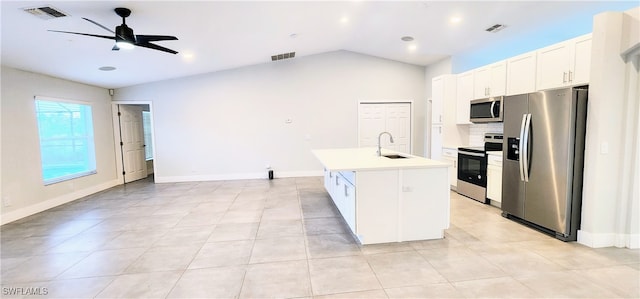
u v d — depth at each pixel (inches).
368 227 114.2
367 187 112.7
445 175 117.9
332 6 151.7
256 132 259.4
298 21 168.2
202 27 150.1
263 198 191.6
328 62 260.8
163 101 247.8
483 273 90.7
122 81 225.3
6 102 154.3
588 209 108.9
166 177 253.6
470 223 136.1
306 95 261.3
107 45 149.6
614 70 103.2
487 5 148.6
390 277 89.6
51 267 100.1
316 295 81.0
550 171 117.4
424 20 172.1
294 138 263.3
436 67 252.1
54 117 193.8
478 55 228.7
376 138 270.1
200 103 251.8
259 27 166.2
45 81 179.6
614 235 108.4
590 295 78.0
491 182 162.4
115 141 246.5
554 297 77.5
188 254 108.8
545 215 120.7
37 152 171.2
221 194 204.7
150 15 125.0
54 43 136.9
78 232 134.0
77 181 201.3
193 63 214.1
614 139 105.2
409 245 113.5
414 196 116.3
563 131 111.7
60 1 101.6
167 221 147.9
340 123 265.7
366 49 247.1
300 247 113.5
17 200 157.9
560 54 132.6
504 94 164.9
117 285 88.0
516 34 181.8
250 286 86.2
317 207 169.2
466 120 198.4
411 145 272.4
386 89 267.3
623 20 101.8
